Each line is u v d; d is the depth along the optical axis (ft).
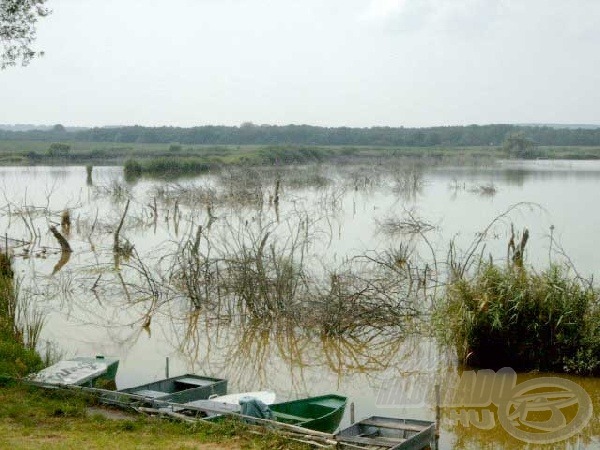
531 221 124.98
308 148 270.05
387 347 58.44
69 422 35.32
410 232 109.29
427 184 197.16
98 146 378.32
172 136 425.28
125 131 436.35
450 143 408.67
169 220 131.54
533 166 311.47
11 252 95.61
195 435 34.19
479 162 300.20
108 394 39.88
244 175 163.94
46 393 39.88
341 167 237.86
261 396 42.14
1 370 42.83
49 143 421.18
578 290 51.08
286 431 34.71
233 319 66.49
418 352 56.70
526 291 50.90
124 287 78.13
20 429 33.50
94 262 92.94
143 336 62.34
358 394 47.65
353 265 82.99
